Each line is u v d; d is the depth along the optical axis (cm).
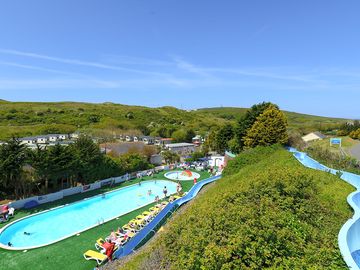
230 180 3244
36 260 2183
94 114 15238
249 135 4706
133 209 3578
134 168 5681
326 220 1475
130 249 2312
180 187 4653
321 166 2655
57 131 11019
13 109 14012
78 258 2227
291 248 1038
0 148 3434
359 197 1773
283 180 1777
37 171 3725
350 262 855
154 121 16975
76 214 3450
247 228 1060
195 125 16475
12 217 3109
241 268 912
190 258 962
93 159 4531
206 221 1229
